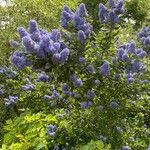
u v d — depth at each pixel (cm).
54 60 70
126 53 74
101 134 74
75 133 72
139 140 79
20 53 73
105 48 77
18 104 94
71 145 72
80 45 75
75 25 76
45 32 77
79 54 75
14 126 75
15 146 70
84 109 74
